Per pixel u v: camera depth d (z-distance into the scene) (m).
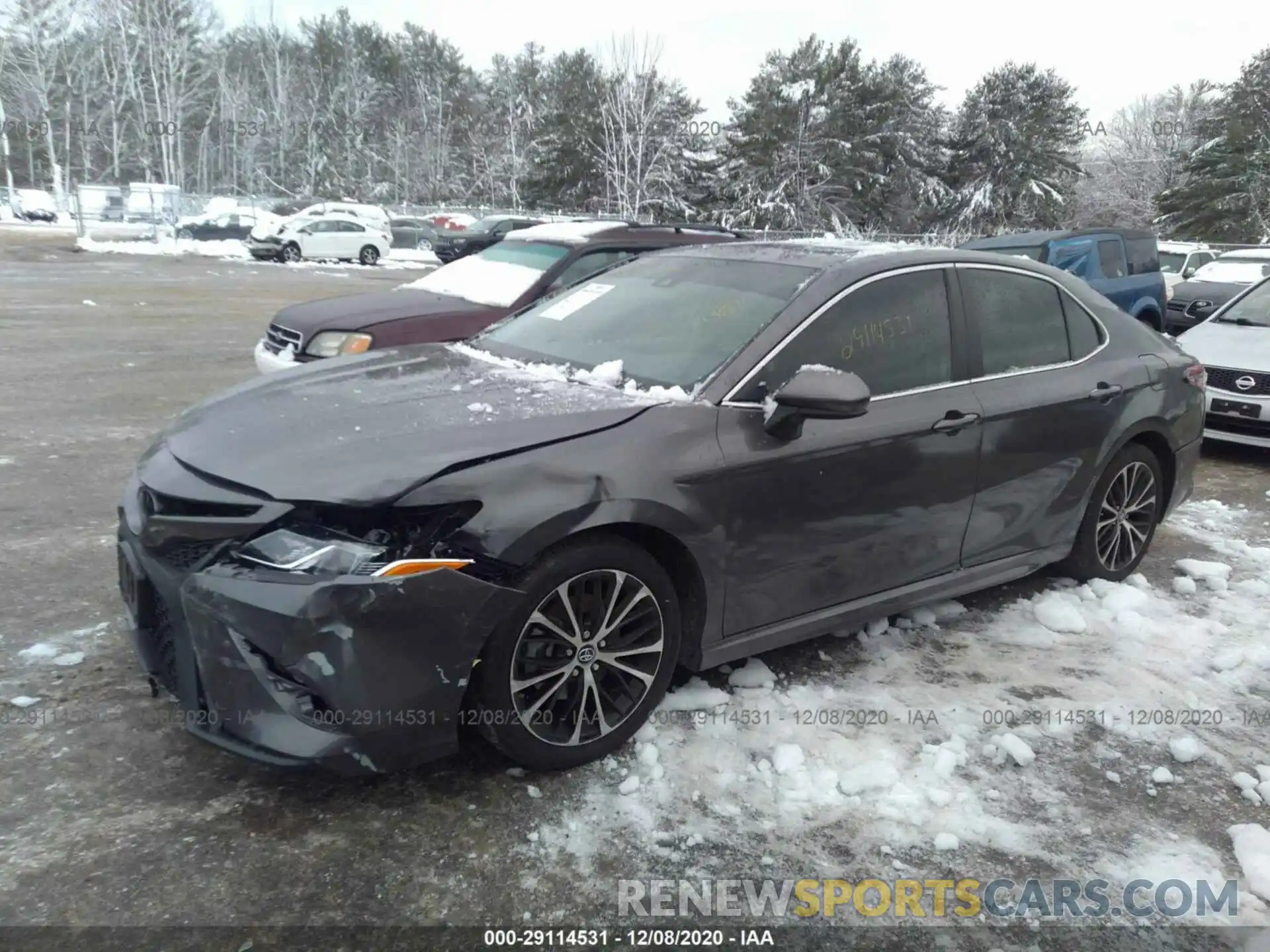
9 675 3.32
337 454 2.69
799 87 40.56
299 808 2.70
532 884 2.46
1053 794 2.95
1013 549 4.12
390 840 2.59
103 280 19.02
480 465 2.68
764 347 3.33
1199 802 2.95
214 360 10.43
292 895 2.37
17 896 2.31
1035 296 4.27
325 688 2.46
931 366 3.73
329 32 72.06
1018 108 43.91
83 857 2.46
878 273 3.69
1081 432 4.22
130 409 7.79
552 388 3.30
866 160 42.03
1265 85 41.91
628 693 3.02
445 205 55.31
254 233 28.28
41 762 2.84
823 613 3.49
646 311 3.82
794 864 2.59
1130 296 11.65
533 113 64.62
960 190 44.34
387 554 2.53
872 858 2.63
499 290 7.10
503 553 2.62
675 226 8.09
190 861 2.46
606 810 2.76
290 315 6.77
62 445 6.54
